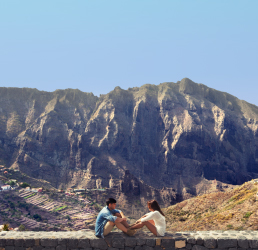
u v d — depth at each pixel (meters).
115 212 11.16
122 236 10.79
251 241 10.09
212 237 10.39
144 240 10.52
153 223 10.99
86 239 10.84
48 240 11.05
